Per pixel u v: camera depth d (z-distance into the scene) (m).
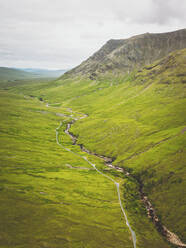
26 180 105.75
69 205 86.94
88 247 62.16
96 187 108.31
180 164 106.75
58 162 143.00
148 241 70.00
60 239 63.47
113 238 69.00
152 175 111.06
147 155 129.75
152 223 81.06
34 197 88.25
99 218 80.25
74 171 129.00
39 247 58.12
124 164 134.12
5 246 56.19
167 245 68.75
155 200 94.00
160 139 143.88
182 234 71.94
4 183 97.25
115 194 102.44
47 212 78.06
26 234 63.25
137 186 109.31
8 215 71.44
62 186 105.44
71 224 72.75
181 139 130.38
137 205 93.06
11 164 125.75
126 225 77.81
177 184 95.12
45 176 115.31
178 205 83.94
